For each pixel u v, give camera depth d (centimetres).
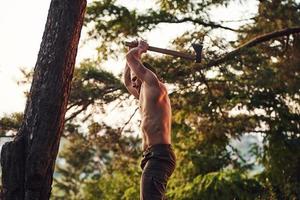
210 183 1792
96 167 2752
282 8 1731
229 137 1794
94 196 2334
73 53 693
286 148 1772
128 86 682
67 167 3253
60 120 684
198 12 1706
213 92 1655
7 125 1578
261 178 1817
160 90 609
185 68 1587
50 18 690
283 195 1781
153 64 1608
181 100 1650
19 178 673
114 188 2233
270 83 1581
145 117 604
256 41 1730
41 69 682
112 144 1795
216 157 1914
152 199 575
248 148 1892
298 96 1722
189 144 1912
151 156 589
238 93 1634
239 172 1827
